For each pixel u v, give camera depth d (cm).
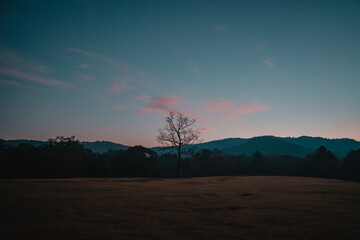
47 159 5806
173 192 1634
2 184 2023
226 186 2127
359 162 6203
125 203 1173
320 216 914
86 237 660
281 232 718
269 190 1795
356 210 1024
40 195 1395
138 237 665
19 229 727
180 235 686
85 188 1808
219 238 663
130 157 7131
